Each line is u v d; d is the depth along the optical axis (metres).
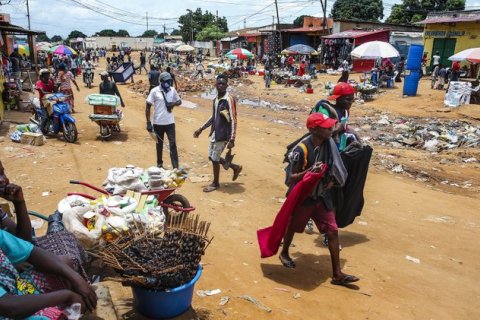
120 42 97.56
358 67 34.59
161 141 8.40
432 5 49.47
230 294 4.38
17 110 15.62
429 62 31.47
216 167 7.73
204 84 27.50
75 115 15.07
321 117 4.32
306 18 47.06
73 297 2.52
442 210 7.42
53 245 3.29
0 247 2.51
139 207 4.47
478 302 4.55
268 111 19.11
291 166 4.59
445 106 19.12
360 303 4.36
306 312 4.14
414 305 4.40
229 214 6.70
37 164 8.84
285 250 5.00
